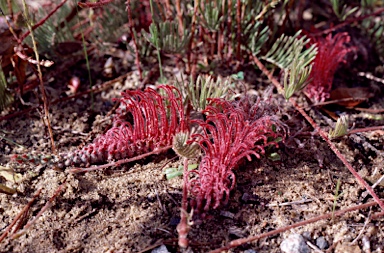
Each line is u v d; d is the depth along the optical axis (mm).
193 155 330
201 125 325
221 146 324
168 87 337
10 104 398
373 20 473
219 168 325
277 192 345
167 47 399
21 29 393
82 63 441
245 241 307
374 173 361
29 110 392
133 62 439
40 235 323
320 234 325
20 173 354
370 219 330
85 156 353
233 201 338
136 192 344
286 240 319
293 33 437
